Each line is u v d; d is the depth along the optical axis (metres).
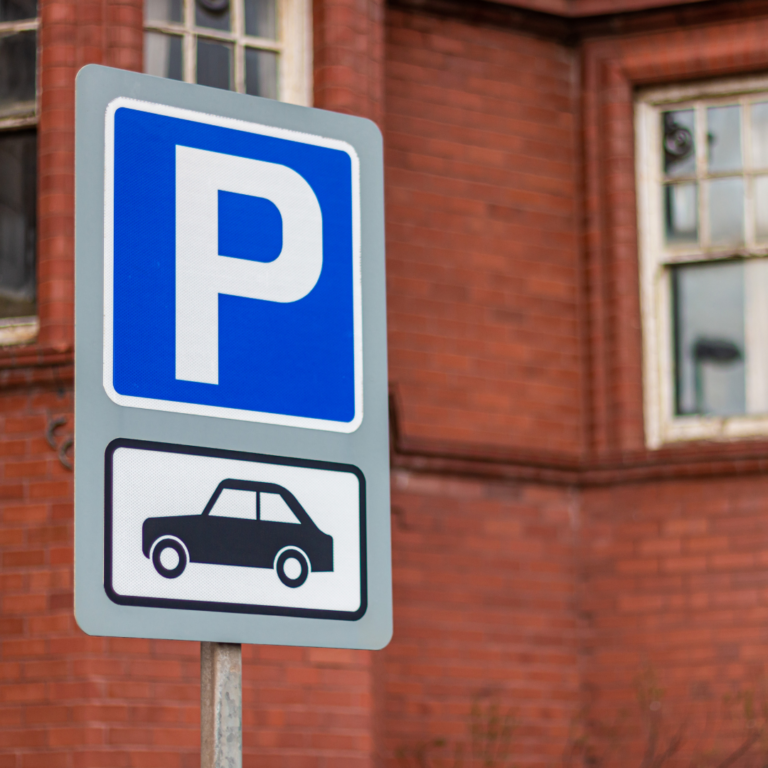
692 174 11.88
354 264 3.55
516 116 12.03
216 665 3.17
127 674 8.84
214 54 10.45
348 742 9.38
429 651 10.70
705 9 11.84
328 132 3.58
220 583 3.19
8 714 8.80
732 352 11.57
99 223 3.25
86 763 8.61
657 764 10.77
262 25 10.64
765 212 11.70
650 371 11.65
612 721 10.98
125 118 3.33
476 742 10.69
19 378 9.16
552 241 11.94
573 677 11.13
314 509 3.35
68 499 8.99
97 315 3.20
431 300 11.40
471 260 11.61
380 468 3.46
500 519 11.18
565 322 11.83
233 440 3.29
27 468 9.09
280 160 3.51
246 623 3.20
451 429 11.23
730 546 10.95
